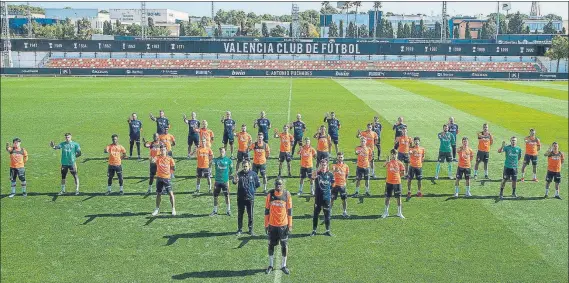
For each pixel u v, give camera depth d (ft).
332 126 91.35
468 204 62.13
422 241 49.90
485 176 75.87
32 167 79.66
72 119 128.67
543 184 71.77
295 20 338.54
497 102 170.60
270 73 285.43
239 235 51.34
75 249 47.39
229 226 53.98
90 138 104.63
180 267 43.88
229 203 57.57
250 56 339.77
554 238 50.78
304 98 179.83
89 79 260.42
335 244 49.19
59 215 57.00
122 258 45.60
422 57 340.59
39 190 67.00
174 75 282.77
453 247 48.42
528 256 46.39
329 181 50.55
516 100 177.06
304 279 41.88
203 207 60.49
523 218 56.85
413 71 281.74
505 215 57.88
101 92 195.00
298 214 58.23
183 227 53.52
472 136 108.99
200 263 44.75
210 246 48.52
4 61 284.20
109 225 53.93
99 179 73.10
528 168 81.15
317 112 144.87
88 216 56.75
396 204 62.13
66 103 160.66
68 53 329.72
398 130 85.87
